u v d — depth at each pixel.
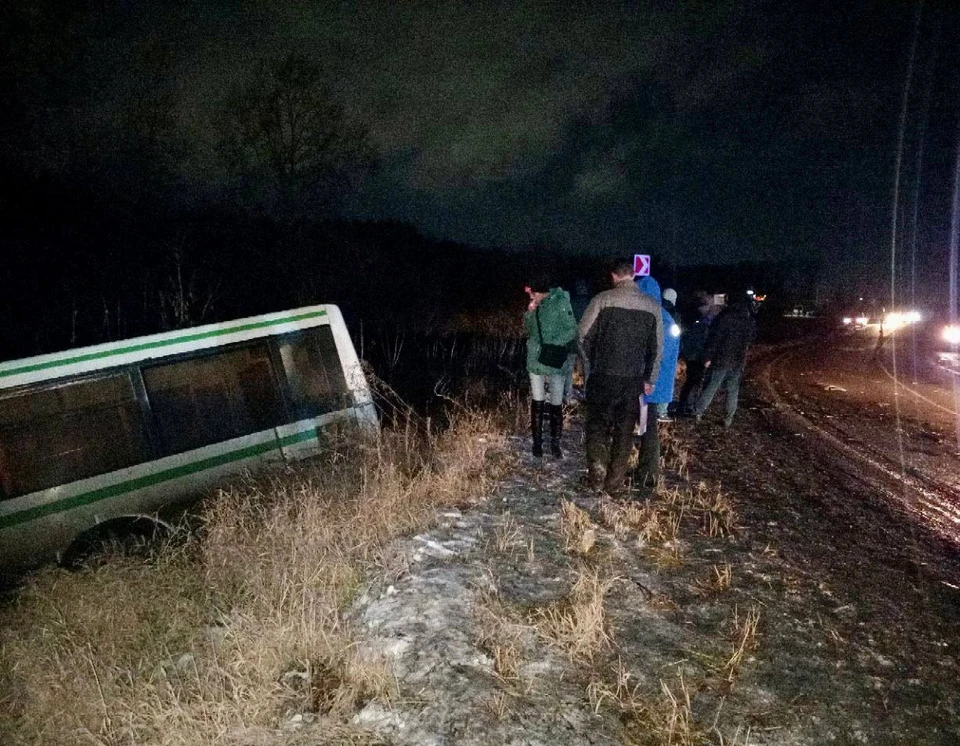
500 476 7.06
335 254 22.00
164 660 4.18
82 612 4.48
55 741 3.56
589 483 6.73
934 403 14.41
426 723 3.46
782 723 3.54
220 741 3.39
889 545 6.08
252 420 7.09
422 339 19.44
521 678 3.80
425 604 4.46
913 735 3.52
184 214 18.67
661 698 3.70
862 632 4.45
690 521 6.11
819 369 21.03
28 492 5.92
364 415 7.69
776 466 8.44
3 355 12.72
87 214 15.90
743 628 4.37
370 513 5.71
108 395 6.36
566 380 9.97
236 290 18.28
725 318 9.44
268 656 3.95
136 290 15.78
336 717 3.54
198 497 6.66
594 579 4.65
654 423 6.68
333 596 4.61
